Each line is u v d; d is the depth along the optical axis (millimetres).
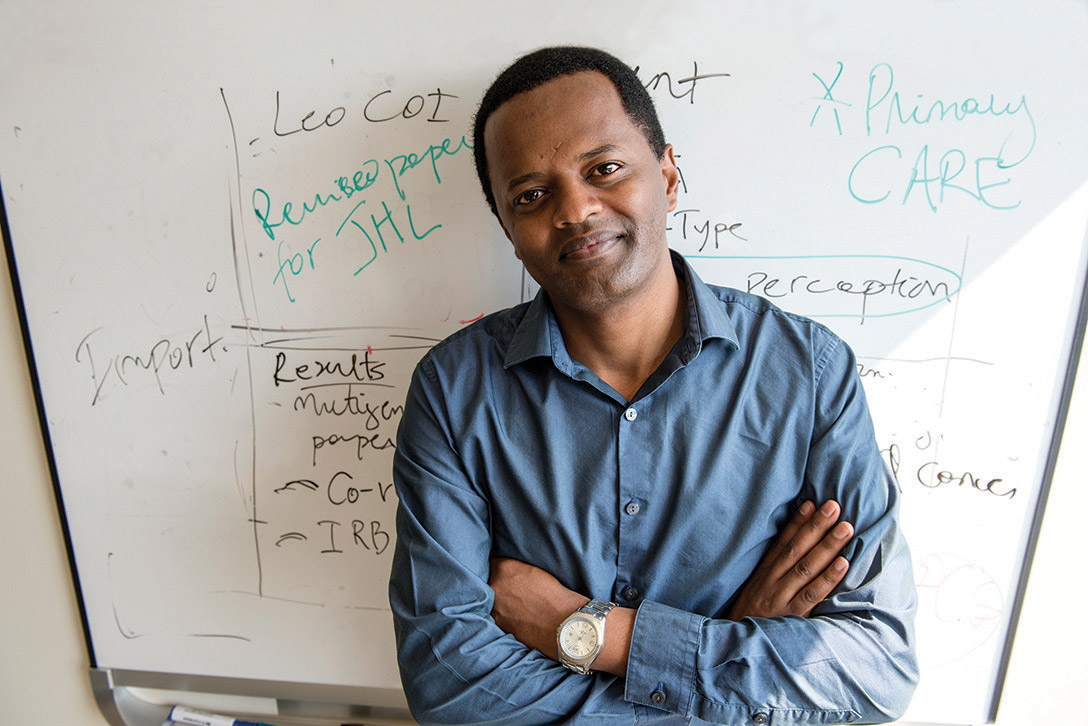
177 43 942
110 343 1049
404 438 826
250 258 1003
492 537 830
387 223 976
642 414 768
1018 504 979
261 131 960
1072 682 1036
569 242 681
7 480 1126
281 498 1087
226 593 1137
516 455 783
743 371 771
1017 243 903
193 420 1068
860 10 861
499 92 731
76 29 947
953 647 1039
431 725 746
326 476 1070
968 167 890
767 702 684
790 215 926
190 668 1172
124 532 1124
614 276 690
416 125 940
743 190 924
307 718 1189
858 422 750
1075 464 969
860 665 686
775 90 892
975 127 877
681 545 767
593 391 781
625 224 684
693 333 748
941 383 954
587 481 776
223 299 1020
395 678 1142
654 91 906
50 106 972
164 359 1049
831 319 954
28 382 1086
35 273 1031
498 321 837
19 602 1181
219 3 926
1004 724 1066
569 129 668
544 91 680
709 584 771
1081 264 897
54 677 1212
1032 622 1027
